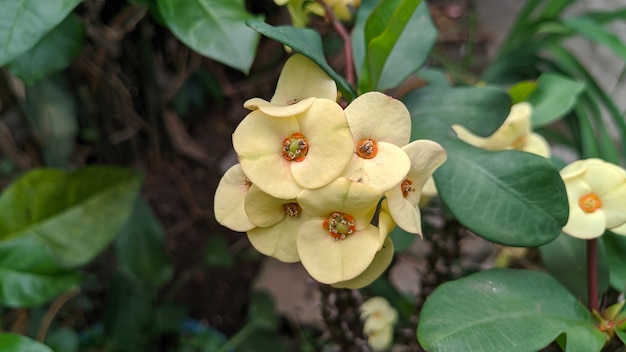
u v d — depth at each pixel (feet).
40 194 0.83
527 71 1.38
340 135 0.48
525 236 0.55
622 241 0.70
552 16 1.35
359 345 0.83
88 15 0.94
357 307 0.82
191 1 0.56
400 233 0.74
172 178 1.47
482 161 0.58
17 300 0.72
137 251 1.03
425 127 0.64
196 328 1.20
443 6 2.13
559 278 0.69
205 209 1.44
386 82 0.67
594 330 0.56
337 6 0.70
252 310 1.15
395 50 0.68
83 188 0.85
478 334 0.52
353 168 0.49
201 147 1.55
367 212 0.50
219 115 1.62
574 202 0.61
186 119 1.56
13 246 0.73
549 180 0.56
